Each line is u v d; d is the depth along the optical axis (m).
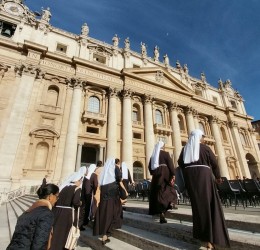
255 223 3.28
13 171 17.53
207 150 3.49
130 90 27.20
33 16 26.19
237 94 44.66
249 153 37.94
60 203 3.98
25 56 22.53
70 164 20.02
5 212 10.94
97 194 6.37
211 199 3.11
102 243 4.17
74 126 21.75
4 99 19.83
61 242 3.60
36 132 20.02
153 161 4.98
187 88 33.41
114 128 24.16
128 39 32.62
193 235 3.07
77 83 24.14
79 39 28.09
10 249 2.13
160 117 30.06
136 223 4.97
